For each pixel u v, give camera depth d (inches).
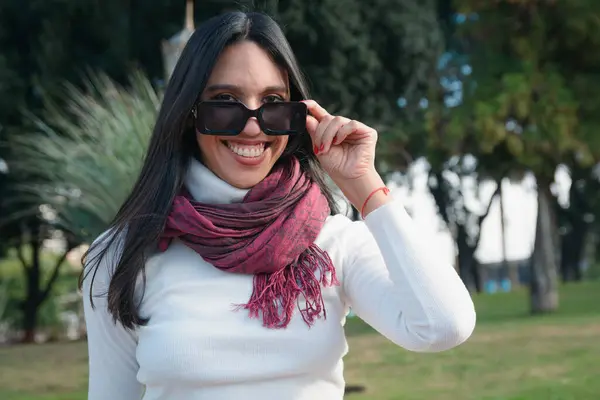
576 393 263.6
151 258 74.0
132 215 74.0
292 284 71.0
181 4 626.8
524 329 455.2
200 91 73.7
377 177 73.3
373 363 347.6
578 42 531.8
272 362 69.8
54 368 390.9
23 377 359.3
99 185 263.9
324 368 71.6
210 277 71.9
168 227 73.1
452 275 70.0
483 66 553.9
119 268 72.7
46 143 296.8
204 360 69.3
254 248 70.5
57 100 608.4
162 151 75.0
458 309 68.4
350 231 75.7
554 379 292.2
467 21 564.1
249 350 69.7
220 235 71.1
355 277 73.7
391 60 658.8
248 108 72.9
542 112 526.0
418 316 68.5
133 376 76.9
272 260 70.6
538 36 532.4
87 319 76.7
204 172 75.2
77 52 626.2
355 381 303.0
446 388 283.1
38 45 628.1
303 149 79.3
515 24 538.3
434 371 320.8
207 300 71.1
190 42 75.0
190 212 71.7
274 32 74.9
